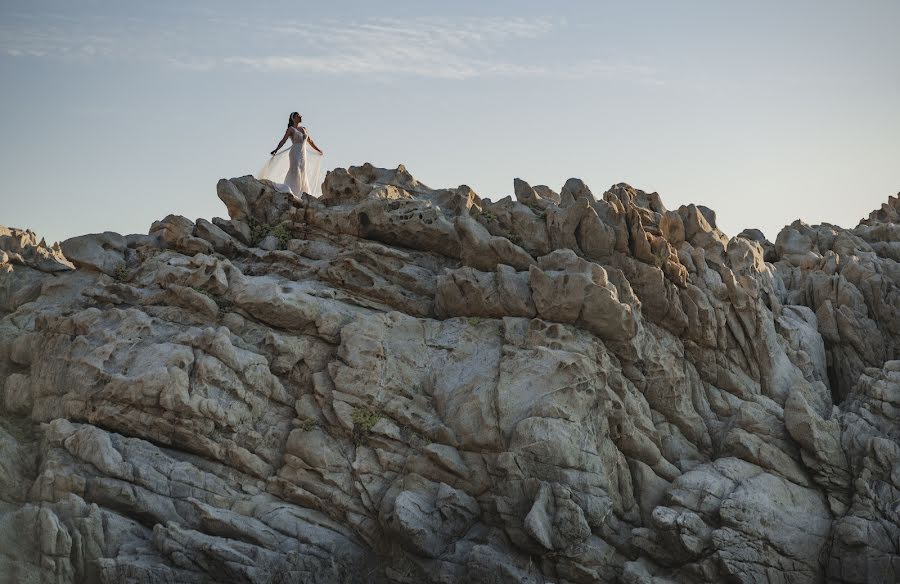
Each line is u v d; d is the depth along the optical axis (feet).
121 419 99.55
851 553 94.17
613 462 99.55
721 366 109.50
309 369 104.83
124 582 88.22
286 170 132.46
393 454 99.60
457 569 93.86
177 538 90.94
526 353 101.55
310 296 108.37
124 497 94.02
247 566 90.17
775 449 101.86
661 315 108.47
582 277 102.47
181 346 101.76
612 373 103.60
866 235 133.90
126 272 114.93
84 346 104.27
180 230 118.11
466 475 97.04
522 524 94.02
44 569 88.38
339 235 116.57
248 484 98.78
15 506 95.20
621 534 97.25
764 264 119.34
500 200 115.55
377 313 108.68
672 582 94.02
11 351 107.96
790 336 114.83
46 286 114.83
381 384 102.06
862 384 107.14
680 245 113.80
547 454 95.25
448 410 100.42
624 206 111.65
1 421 104.22
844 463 100.22
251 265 115.85
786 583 94.43
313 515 97.71
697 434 105.60
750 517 95.09
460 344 104.99
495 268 109.91
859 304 118.42
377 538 96.99
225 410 99.45
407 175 124.57
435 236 113.50
